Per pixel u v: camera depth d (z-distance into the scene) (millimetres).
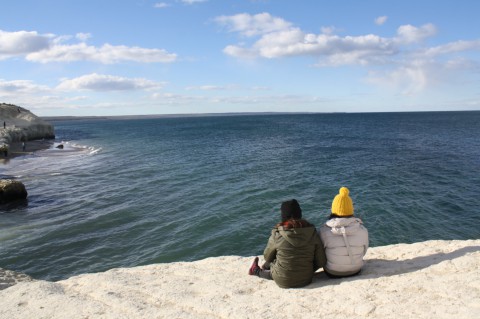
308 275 5117
